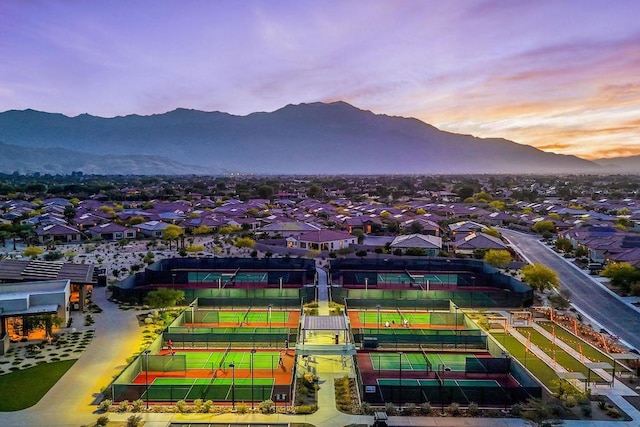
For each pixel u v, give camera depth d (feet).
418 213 557.74
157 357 159.02
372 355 176.14
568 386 142.20
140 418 129.49
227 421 128.77
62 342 182.39
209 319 212.43
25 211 549.54
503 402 137.80
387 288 271.28
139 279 270.05
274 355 175.01
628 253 312.50
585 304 243.81
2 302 180.96
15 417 128.88
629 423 129.29
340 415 133.08
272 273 286.66
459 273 298.35
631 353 171.22
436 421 129.80
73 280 220.02
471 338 181.06
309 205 650.84
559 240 387.75
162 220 513.45
